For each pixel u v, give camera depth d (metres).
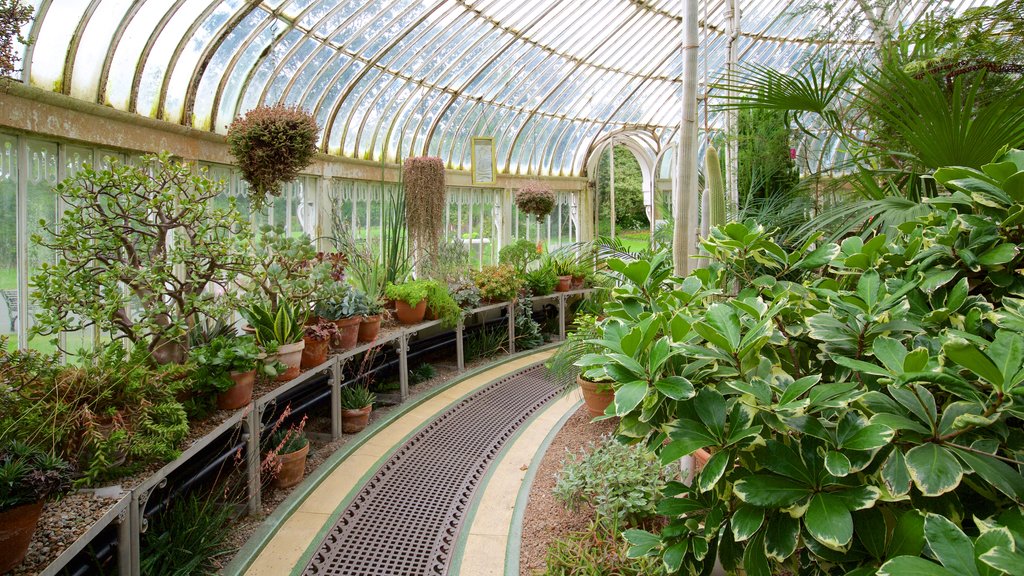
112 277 2.85
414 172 6.43
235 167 5.11
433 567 2.80
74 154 3.71
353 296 4.66
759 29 9.52
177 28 4.12
